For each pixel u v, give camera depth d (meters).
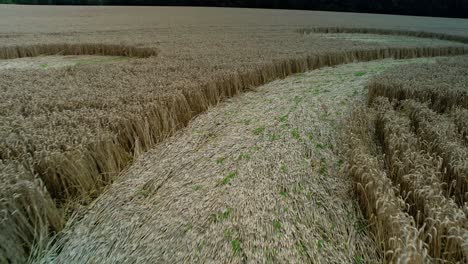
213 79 5.75
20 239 2.28
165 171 3.29
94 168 3.07
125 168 3.42
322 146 3.83
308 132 4.19
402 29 18.16
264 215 2.56
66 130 3.38
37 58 10.54
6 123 3.46
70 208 2.78
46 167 2.76
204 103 5.23
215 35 15.04
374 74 7.75
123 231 2.49
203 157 3.57
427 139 3.47
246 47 10.52
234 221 2.50
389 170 3.03
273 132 4.20
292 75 8.16
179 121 4.57
